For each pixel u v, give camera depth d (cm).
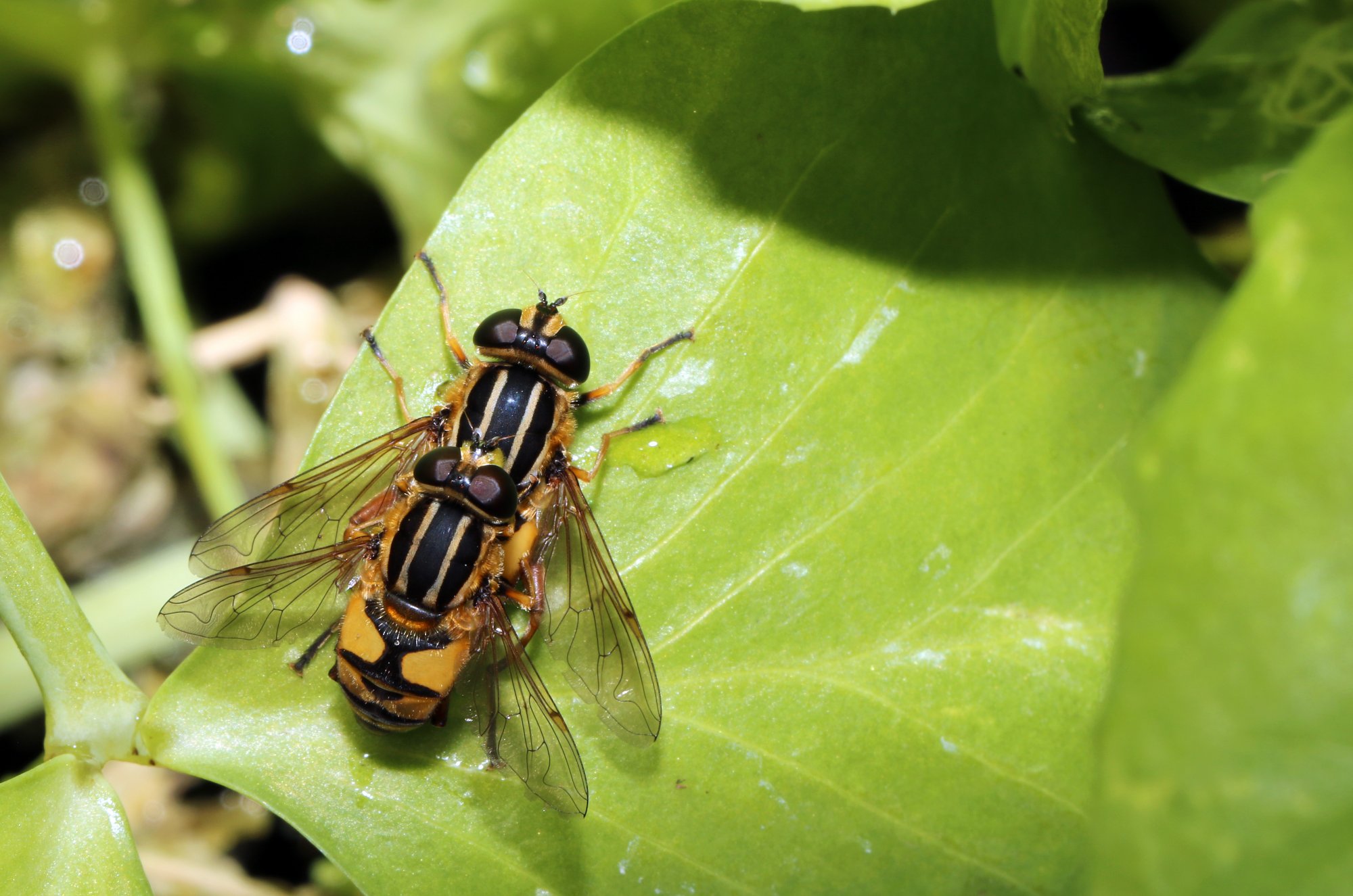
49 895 19
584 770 19
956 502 20
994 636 20
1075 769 19
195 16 23
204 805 22
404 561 20
